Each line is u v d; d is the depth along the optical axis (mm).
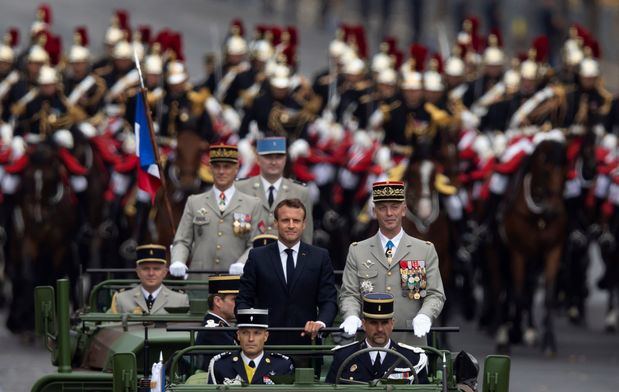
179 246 47906
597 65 73188
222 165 48031
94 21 144500
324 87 81875
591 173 72562
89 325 46156
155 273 45594
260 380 37344
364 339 38125
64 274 70688
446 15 157375
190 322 43594
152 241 66125
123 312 45250
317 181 77438
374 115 74438
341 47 83188
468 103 82750
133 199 72375
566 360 64500
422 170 64375
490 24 146000
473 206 73438
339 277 61531
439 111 67125
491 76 82375
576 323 78625
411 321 40781
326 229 78062
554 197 65188
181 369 40500
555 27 142500
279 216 41125
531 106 71312
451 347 67375
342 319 44344
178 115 66312
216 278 41938
